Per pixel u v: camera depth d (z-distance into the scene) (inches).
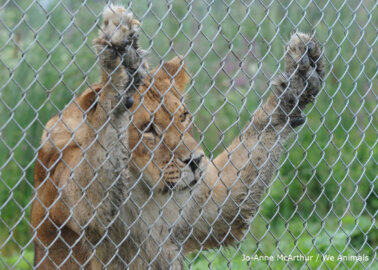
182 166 287.1
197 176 291.7
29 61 520.1
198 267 432.8
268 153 275.7
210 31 609.9
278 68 263.1
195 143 295.6
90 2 575.2
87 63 548.4
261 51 556.1
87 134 254.2
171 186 288.2
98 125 241.8
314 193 557.3
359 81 564.4
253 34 587.8
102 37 224.1
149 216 297.0
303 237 473.4
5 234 514.9
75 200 260.1
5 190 513.0
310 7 491.2
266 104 308.5
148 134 287.1
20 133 507.5
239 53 600.1
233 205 322.3
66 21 550.6
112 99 232.8
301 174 556.7
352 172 563.5
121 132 240.1
